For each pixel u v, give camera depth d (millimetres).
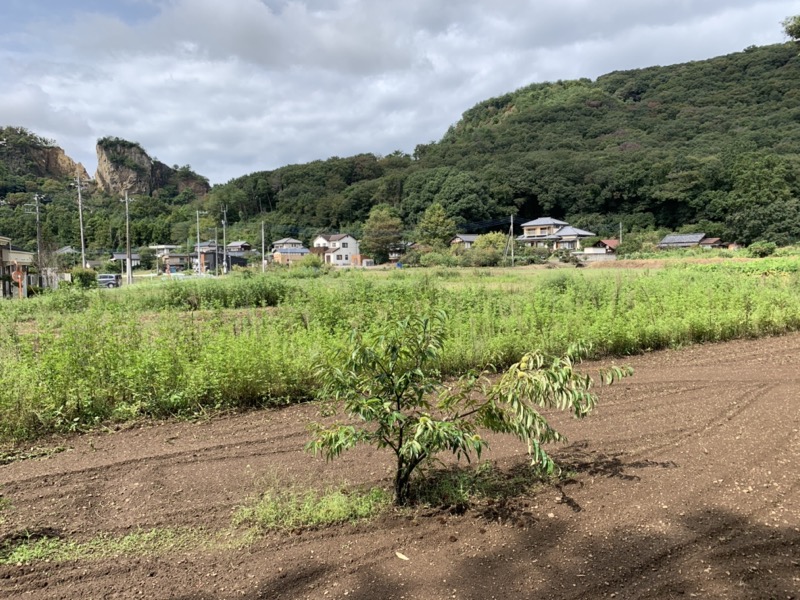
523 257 51156
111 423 4676
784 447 3719
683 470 3410
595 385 5762
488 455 3795
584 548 2545
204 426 4594
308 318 8031
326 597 2252
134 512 3078
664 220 69312
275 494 3244
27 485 3457
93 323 6039
